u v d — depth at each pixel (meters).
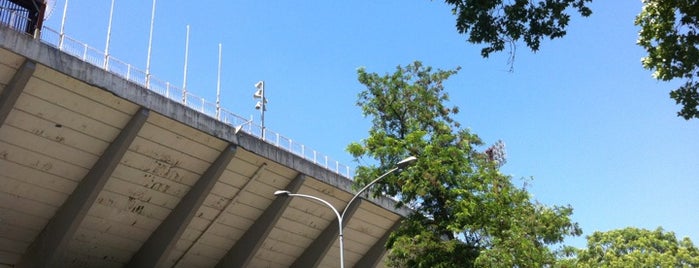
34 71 20.45
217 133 25.80
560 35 10.80
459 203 20.77
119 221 26.89
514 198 22.83
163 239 27.94
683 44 11.58
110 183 25.09
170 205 27.84
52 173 24.06
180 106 24.58
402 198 22.83
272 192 30.11
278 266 34.09
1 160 22.42
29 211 24.92
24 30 21.78
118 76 22.66
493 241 20.27
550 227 22.62
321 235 33.78
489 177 22.23
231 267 31.31
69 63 21.16
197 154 26.33
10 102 20.44
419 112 23.45
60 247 25.08
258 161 28.03
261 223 30.62
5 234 25.11
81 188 24.80
